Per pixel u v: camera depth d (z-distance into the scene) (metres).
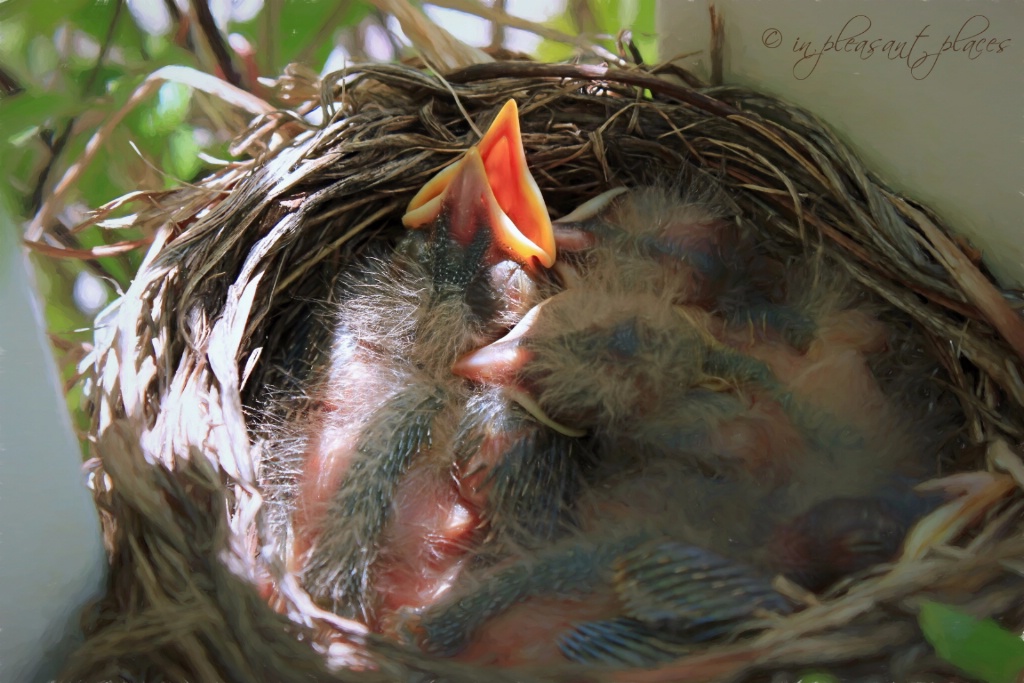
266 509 0.54
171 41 0.59
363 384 0.57
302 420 0.56
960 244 0.56
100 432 0.54
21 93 0.56
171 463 0.54
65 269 0.57
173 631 0.53
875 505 0.54
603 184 0.58
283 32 0.59
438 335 0.57
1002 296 0.55
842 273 0.56
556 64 0.57
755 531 0.54
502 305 0.57
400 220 0.58
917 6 0.55
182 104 0.58
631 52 0.58
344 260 0.58
